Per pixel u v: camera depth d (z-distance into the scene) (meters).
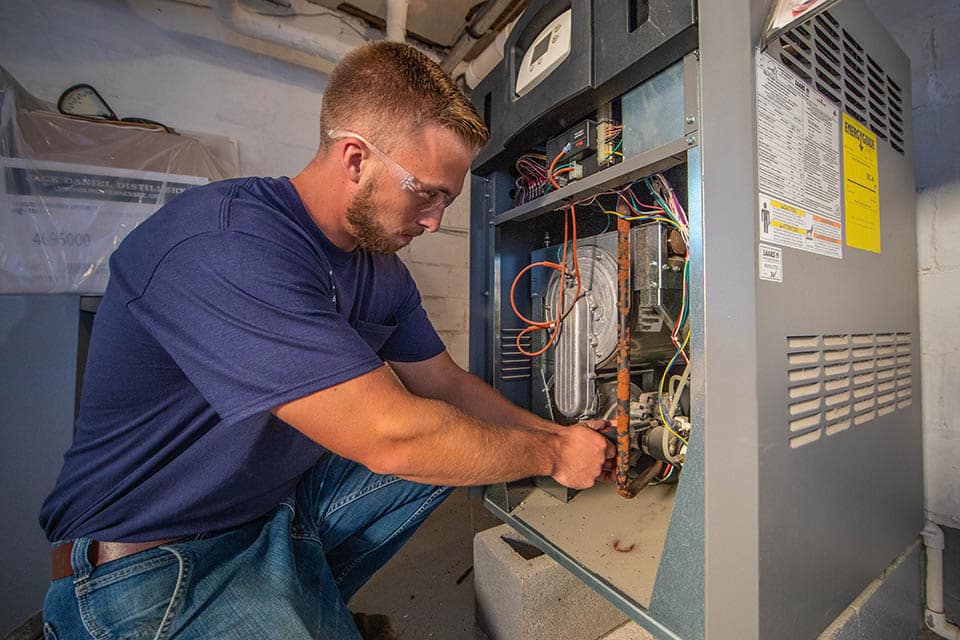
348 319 0.75
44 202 1.08
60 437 1.08
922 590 0.96
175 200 0.60
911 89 0.98
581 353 0.90
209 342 0.48
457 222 2.20
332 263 0.70
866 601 0.74
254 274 0.50
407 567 1.26
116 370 0.59
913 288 0.93
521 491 1.03
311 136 1.79
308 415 0.50
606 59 0.67
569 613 0.91
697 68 0.58
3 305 1.04
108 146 1.17
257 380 0.48
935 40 1.00
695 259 0.57
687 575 0.58
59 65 1.37
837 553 0.68
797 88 0.63
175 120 1.53
